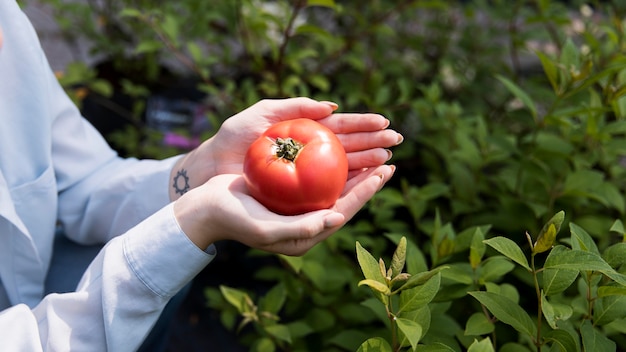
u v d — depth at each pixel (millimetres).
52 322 549
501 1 1204
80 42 1713
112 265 546
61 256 741
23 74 636
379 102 997
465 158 847
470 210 828
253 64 1109
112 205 701
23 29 638
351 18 1473
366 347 504
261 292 1134
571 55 723
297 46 1163
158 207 678
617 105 725
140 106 1191
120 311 544
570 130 851
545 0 952
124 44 1496
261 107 612
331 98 1036
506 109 1216
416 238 854
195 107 1339
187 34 1238
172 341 1062
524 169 789
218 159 634
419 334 467
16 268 649
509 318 512
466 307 735
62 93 720
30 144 653
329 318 733
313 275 710
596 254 507
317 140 543
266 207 545
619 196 749
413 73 1357
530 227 764
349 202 539
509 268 582
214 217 528
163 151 1119
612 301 532
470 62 1285
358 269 806
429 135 1063
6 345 528
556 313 511
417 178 1176
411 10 1339
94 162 738
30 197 652
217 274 1181
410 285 488
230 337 1080
